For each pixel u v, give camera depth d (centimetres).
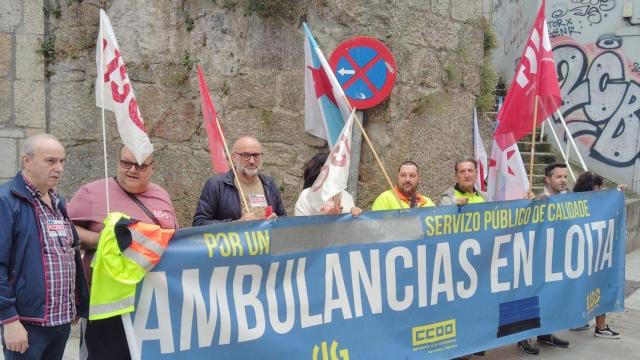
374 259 370
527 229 453
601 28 1047
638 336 541
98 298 279
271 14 529
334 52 503
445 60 581
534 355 481
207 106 408
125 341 311
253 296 322
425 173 569
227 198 387
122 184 330
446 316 405
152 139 586
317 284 345
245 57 541
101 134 613
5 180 625
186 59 564
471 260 418
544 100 484
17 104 623
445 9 576
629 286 732
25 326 274
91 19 616
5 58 617
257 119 541
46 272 276
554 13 1108
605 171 1048
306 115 502
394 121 535
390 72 520
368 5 518
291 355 333
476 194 485
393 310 378
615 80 1032
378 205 450
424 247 393
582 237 494
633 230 947
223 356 311
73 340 472
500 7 1320
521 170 523
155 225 298
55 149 279
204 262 306
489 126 689
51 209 287
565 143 1098
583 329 558
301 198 400
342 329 355
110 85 312
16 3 614
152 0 578
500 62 1309
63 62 627
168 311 295
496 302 433
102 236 281
